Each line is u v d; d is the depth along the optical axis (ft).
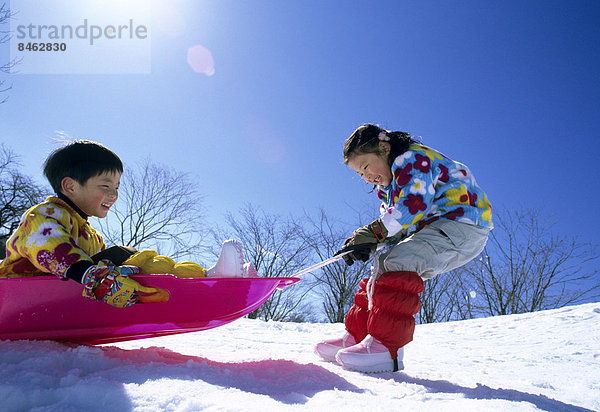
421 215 7.07
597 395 7.23
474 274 58.49
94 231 6.77
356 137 7.68
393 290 6.91
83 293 5.17
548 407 5.37
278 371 5.47
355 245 7.17
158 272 5.93
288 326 19.13
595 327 19.94
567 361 12.87
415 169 7.17
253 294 5.99
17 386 3.75
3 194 43.62
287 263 58.13
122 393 3.74
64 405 3.50
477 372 9.12
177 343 8.84
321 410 3.90
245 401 3.89
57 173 6.08
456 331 21.39
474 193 7.47
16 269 5.75
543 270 56.44
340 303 56.13
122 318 5.71
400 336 6.83
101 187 6.17
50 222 5.42
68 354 4.94
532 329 20.75
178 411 3.53
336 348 7.71
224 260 6.02
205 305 5.84
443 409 4.26
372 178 7.80
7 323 5.46
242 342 10.42
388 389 5.31
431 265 7.00
